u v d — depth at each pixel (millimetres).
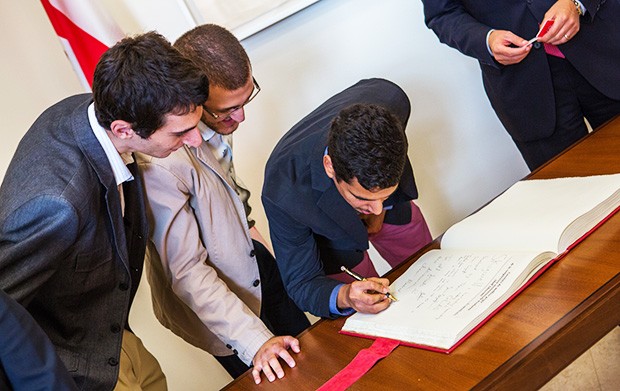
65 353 1415
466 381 1163
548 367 1157
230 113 1685
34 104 2318
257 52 2400
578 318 1169
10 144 2303
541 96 1929
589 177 1549
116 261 1511
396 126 1389
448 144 2656
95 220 1422
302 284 1660
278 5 2334
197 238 1696
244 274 1816
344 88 2502
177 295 1727
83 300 1462
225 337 1654
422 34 2494
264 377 1523
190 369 2592
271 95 2451
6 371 1046
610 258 1282
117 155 1443
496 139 2697
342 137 1387
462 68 2570
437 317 1351
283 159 1679
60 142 1414
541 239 1394
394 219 1928
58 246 1319
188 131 1393
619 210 1419
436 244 1707
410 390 1218
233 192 1813
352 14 2416
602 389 1928
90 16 2189
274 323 2205
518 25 1896
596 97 1948
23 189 1347
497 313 1297
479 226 1583
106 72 1311
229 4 2318
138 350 1768
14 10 2250
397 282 1579
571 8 1729
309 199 1611
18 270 1267
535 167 2111
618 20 1840
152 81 1297
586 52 1851
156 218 1644
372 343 1426
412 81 2547
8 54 2260
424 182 2686
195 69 1353
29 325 1064
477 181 2734
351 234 1627
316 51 2434
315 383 1397
